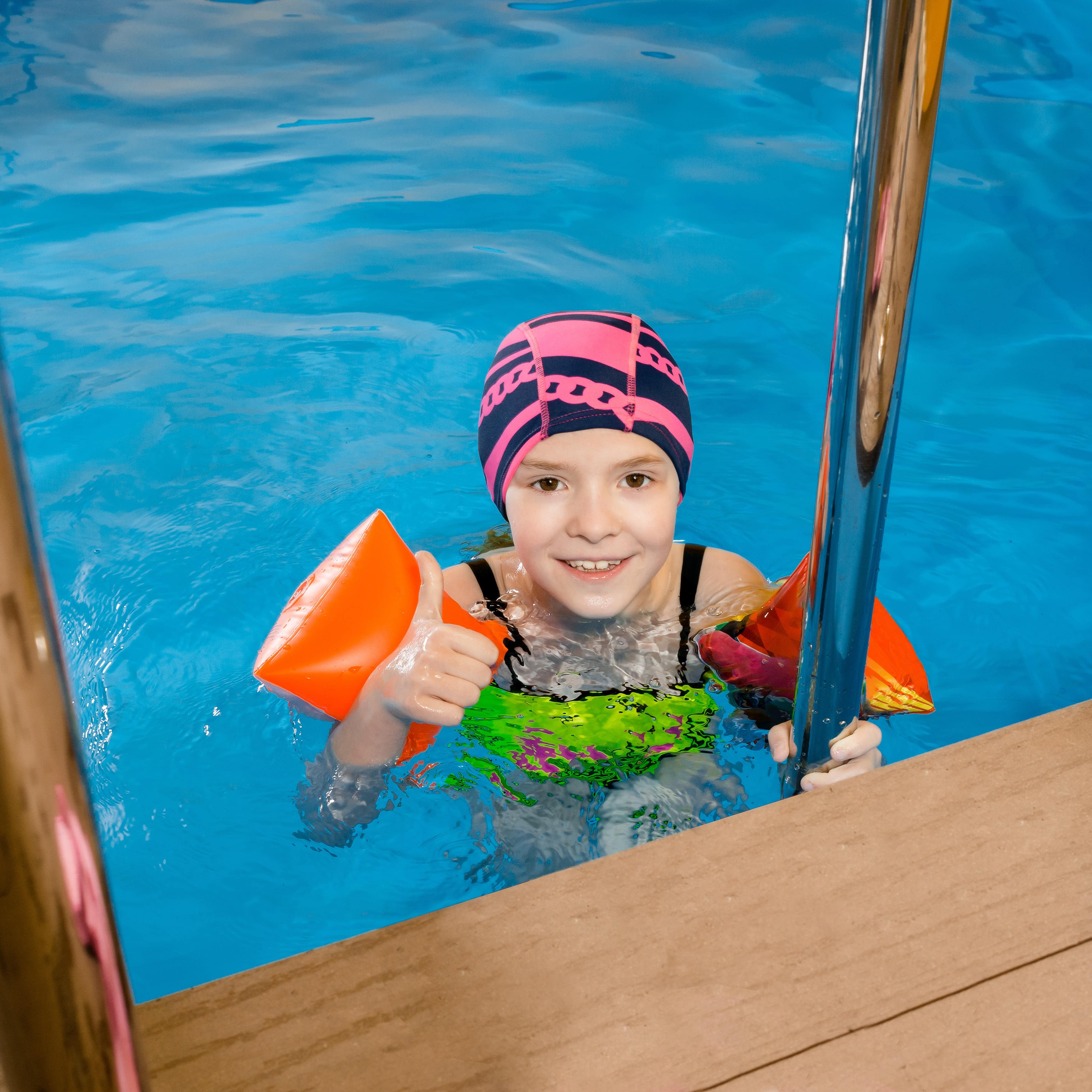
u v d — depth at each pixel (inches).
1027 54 209.6
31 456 119.3
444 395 132.7
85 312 149.3
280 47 237.1
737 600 88.3
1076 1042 32.8
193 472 117.8
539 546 78.8
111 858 72.9
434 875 70.8
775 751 65.0
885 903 37.0
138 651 93.2
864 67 36.0
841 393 41.4
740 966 34.9
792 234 168.6
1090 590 100.3
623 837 70.2
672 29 237.1
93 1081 15.5
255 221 173.9
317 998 34.0
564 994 34.0
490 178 185.5
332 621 72.1
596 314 82.8
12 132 201.8
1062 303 150.3
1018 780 42.1
